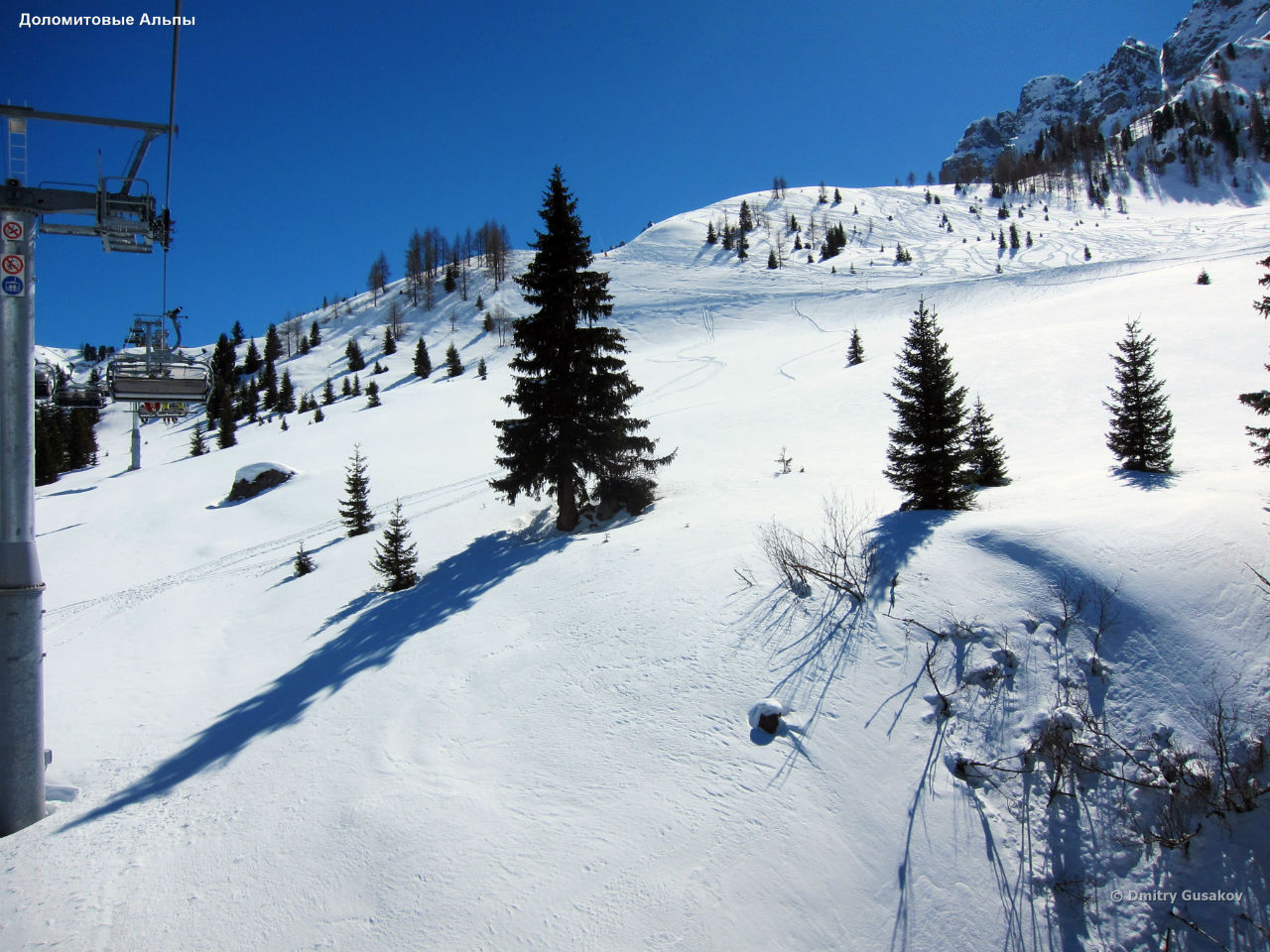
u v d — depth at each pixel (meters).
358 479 23.95
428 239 132.00
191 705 10.74
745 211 142.75
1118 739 5.98
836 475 18.78
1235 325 28.56
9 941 5.27
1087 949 4.77
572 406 16.94
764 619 8.37
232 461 43.75
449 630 10.80
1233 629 6.47
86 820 7.02
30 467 6.98
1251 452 15.91
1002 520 8.99
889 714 6.61
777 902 5.10
